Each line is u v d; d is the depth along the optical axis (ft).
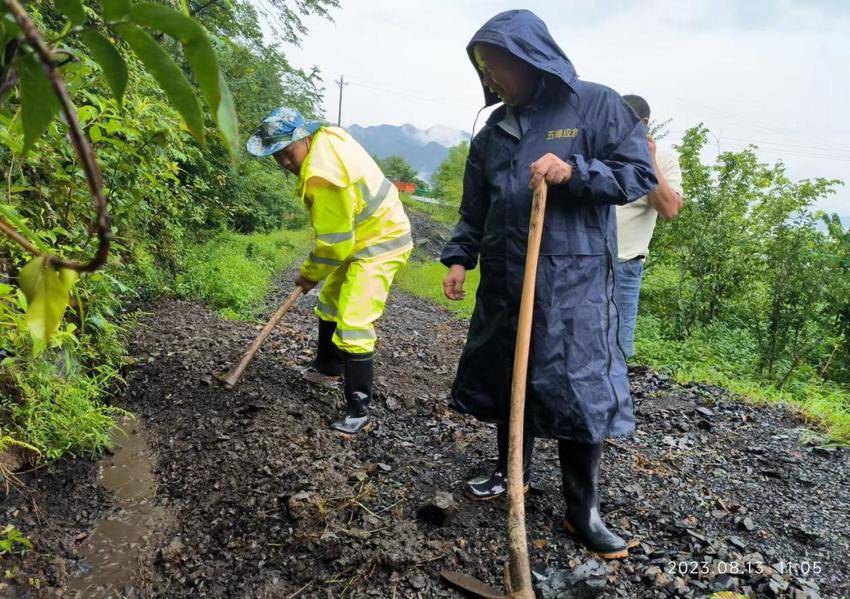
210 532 7.86
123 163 9.04
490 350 7.64
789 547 8.18
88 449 9.49
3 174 7.20
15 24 2.20
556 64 6.84
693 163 25.25
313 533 7.48
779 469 11.09
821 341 22.54
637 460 10.74
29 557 7.07
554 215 7.04
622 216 12.60
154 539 7.81
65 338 8.25
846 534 8.69
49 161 7.69
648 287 28.53
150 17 2.22
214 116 2.32
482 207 8.74
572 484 7.57
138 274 18.40
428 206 147.95
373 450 10.13
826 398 18.85
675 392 15.94
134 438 10.28
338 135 10.48
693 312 25.75
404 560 7.06
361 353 10.73
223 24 22.91
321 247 10.37
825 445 12.51
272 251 41.55
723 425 13.52
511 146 7.54
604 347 7.13
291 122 10.08
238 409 10.66
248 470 8.88
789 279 22.62
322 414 11.27
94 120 7.58
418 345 20.10
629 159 6.91
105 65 2.49
